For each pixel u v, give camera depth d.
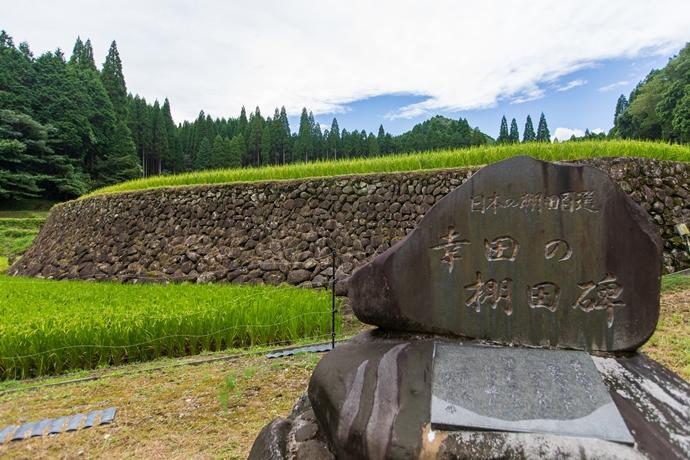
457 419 2.14
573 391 2.26
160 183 13.31
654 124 24.30
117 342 5.11
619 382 2.36
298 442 2.64
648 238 2.64
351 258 9.05
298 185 10.16
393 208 9.16
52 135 27.88
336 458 2.43
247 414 3.71
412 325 2.84
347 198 9.62
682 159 9.20
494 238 2.76
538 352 2.54
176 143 42.56
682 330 4.92
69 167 28.08
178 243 10.85
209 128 47.66
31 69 28.58
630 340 2.62
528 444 2.02
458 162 9.82
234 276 9.71
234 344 5.66
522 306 2.71
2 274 14.77
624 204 2.66
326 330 6.00
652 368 2.55
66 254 12.59
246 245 10.07
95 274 11.37
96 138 30.86
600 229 2.66
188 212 11.11
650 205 8.09
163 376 4.55
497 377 2.36
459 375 2.38
